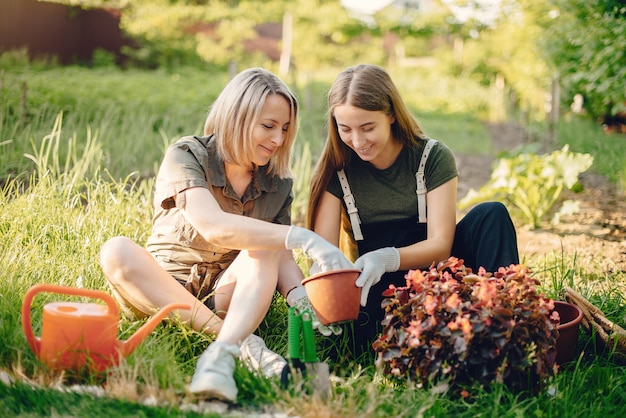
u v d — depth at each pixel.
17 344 2.35
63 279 2.96
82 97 8.28
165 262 2.77
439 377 2.25
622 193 6.81
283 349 2.66
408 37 24.86
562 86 9.95
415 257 2.69
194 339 2.58
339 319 2.35
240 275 2.50
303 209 5.28
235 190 2.78
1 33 16.64
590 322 2.72
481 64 23.11
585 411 2.24
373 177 2.93
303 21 22.00
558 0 7.09
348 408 2.11
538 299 2.32
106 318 2.25
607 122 11.41
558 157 5.45
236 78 2.67
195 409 2.11
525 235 5.09
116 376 2.21
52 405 2.03
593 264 4.02
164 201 2.63
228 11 20.62
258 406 2.15
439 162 2.88
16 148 5.36
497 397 2.15
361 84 2.66
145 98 9.63
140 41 19.98
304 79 18.42
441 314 2.26
